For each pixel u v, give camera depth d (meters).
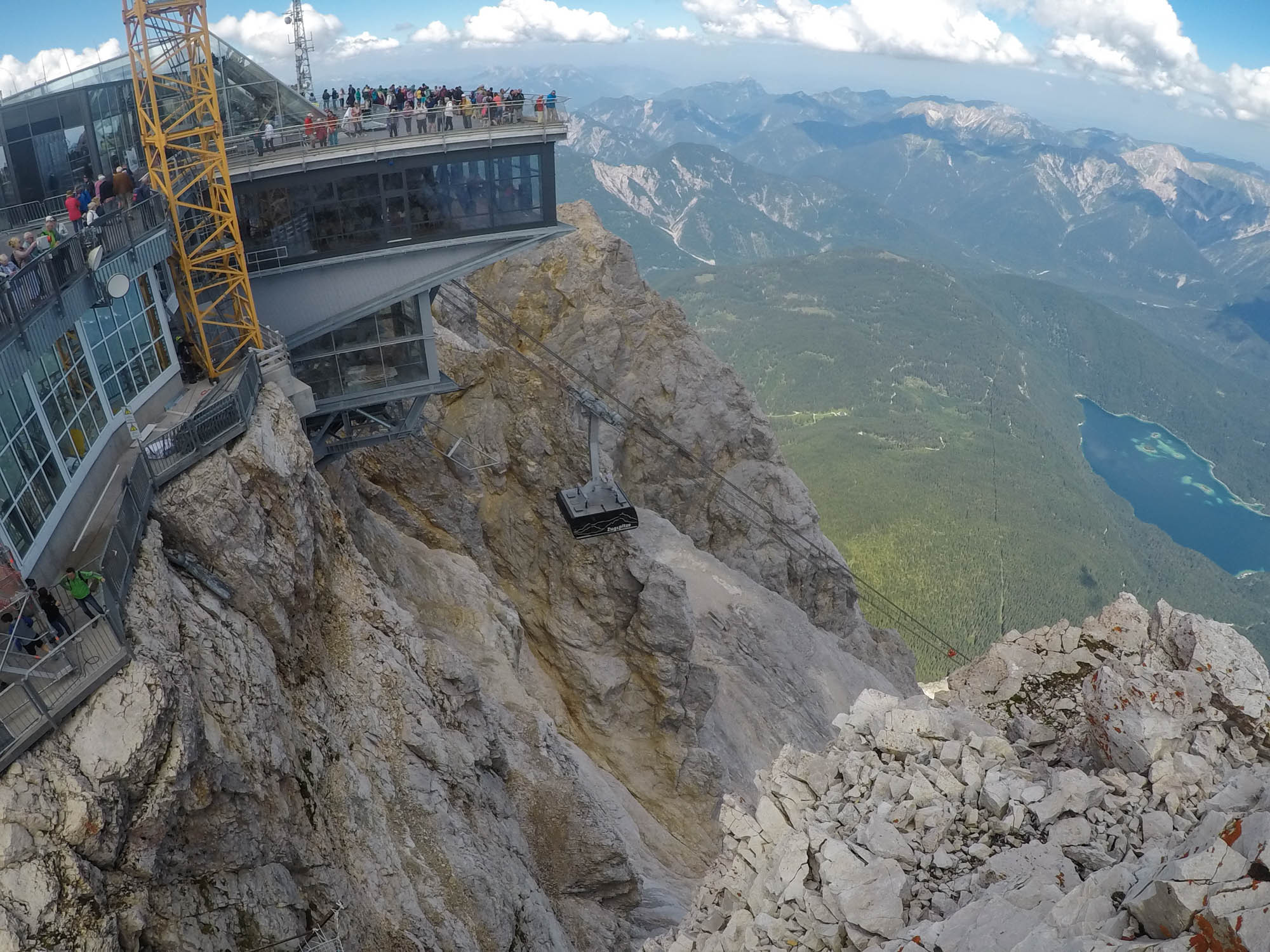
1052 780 17.86
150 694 17.09
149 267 27.03
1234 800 15.70
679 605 58.19
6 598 17.06
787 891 17.38
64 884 14.84
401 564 43.56
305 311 35.84
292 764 22.09
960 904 15.61
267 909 18.88
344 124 34.31
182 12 28.19
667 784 56.41
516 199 36.84
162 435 22.92
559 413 66.62
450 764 27.72
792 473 92.12
